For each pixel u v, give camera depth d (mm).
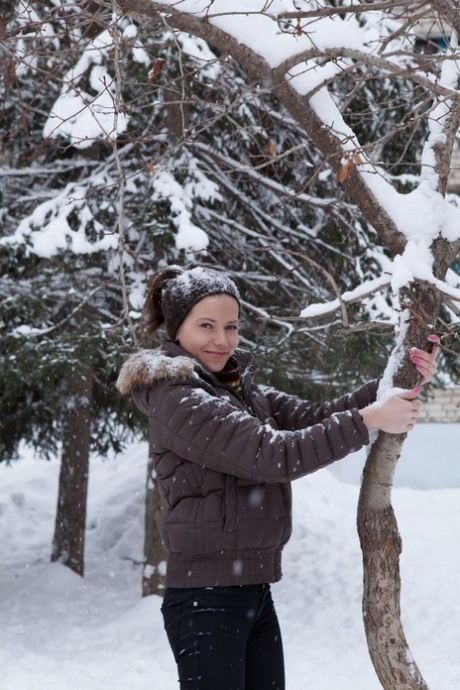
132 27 5566
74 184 6191
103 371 6156
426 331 2568
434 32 6426
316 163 6344
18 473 9953
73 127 5203
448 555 7332
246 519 2490
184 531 2484
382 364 6152
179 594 2531
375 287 2568
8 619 6352
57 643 5809
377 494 2662
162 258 6230
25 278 6477
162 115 6316
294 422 2861
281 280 6727
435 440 10992
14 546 8172
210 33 2715
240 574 2500
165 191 5883
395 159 6816
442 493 9742
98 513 8789
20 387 6441
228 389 2656
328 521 8461
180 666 2500
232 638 2469
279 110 6434
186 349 2725
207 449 2432
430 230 2662
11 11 5539
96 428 7770
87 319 6156
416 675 2639
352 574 7188
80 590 7098
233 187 6547
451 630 5875
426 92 3828
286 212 6801
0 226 6637
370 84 6211
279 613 6570
